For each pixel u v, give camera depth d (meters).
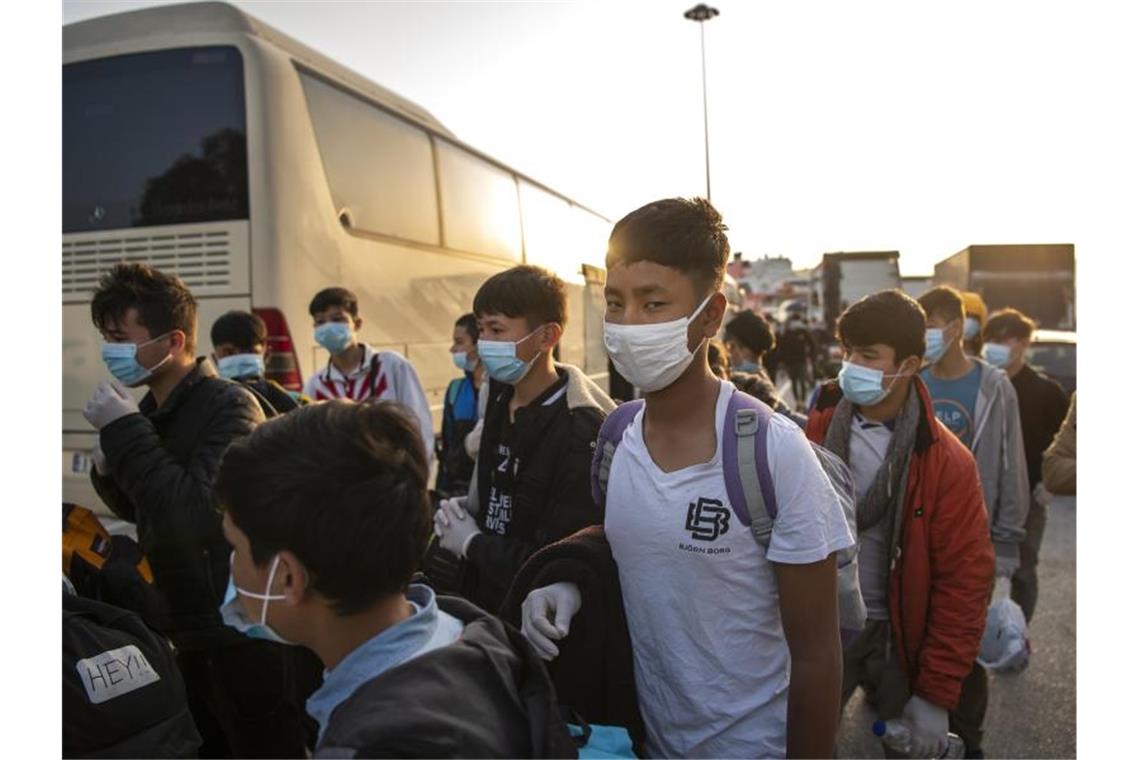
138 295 2.10
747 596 1.29
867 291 19.45
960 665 2.01
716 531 1.27
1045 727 3.15
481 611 1.09
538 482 1.89
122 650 1.47
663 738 1.38
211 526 1.94
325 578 0.94
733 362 4.02
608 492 1.40
